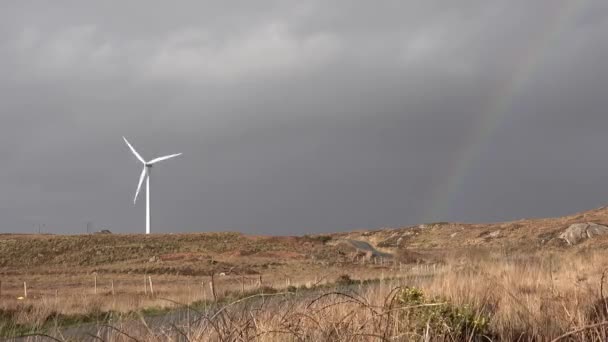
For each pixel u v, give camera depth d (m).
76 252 95.06
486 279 12.18
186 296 19.61
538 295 10.20
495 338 8.34
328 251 95.56
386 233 133.75
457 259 19.86
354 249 97.19
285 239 107.88
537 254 29.52
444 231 123.56
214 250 99.06
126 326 7.39
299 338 6.70
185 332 7.01
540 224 107.06
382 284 10.94
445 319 7.63
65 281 55.19
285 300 8.12
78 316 9.95
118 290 34.78
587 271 17.81
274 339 6.79
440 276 12.99
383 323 7.50
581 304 9.05
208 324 7.11
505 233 107.44
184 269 69.62
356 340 6.82
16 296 32.38
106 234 110.25
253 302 8.20
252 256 91.12
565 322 8.36
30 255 92.38
